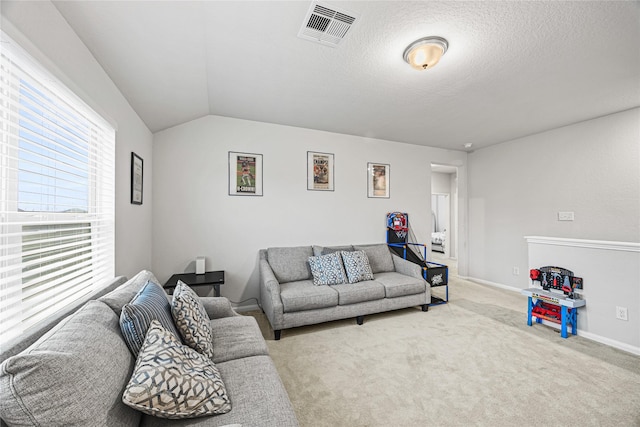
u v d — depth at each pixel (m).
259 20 1.63
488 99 2.75
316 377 1.95
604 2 1.49
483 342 2.47
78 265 1.48
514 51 1.94
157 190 3.00
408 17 1.61
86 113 1.56
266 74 2.28
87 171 1.60
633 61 2.06
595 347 2.37
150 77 2.04
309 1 1.48
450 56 2.00
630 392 1.77
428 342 2.47
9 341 0.88
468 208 4.95
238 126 3.35
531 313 2.85
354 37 1.80
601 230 3.21
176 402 0.96
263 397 1.14
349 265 3.20
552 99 2.74
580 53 1.96
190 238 3.13
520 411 1.61
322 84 2.46
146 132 2.74
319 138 3.79
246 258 3.37
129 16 1.45
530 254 3.05
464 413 1.60
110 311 1.18
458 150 4.89
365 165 4.11
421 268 3.46
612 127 3.13
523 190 4.05
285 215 3.58
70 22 1.34
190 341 1.40
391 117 3.28
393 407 1.65
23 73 1.08
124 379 0.95
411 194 4.46
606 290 2.46
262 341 1.68
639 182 2.93
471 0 1.48
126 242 2.16
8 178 1.01
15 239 1.08
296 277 3.21
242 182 3.36
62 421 0.70
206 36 1.77
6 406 0.67
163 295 1.56
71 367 0.76
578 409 1.62
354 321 2.98
